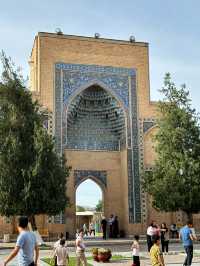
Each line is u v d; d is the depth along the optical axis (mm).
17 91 17781
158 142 20344
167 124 19938
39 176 16719
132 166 21953
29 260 5438
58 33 22109
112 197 22562
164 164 19484
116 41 22938
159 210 19938
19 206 16609
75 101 21906
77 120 22953
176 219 22000
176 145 19656
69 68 21953
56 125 21141
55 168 17281
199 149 19609
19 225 5613
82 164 22500
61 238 8719
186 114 19906
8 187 16688
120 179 22828
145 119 22516
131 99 22594
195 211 19281
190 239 10359
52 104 21297
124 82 22688
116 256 13297
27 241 5465
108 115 23172
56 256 8789
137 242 10109
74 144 22609
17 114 17516
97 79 22312
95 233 33875
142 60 23125
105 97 22719
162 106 20391
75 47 22266
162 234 14531
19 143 16938
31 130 17500
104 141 23094
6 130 17359
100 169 22719
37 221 20016
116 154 23031
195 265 11141
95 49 22562
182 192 19047
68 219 21500
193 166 18984
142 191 21797
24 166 16922
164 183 19078
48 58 21719
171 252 14711
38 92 21234
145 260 12359
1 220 19531
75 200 21922
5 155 16891
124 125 22344
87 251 15477
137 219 21500
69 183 21953
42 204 16812
